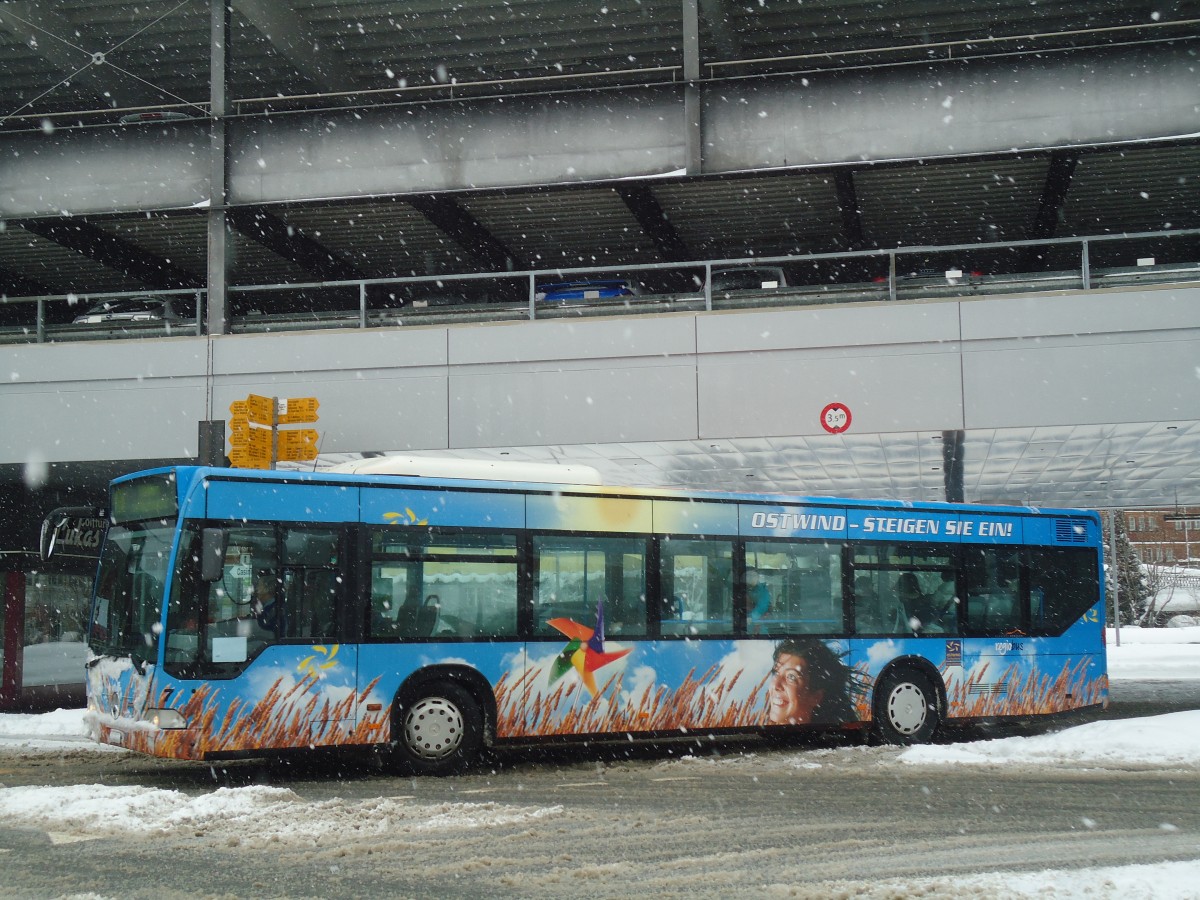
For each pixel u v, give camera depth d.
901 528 15.53
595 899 6.85
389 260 27.55
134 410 20.19
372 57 24.36
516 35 23.53
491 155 20.44
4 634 19.78
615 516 13.84
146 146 21.19
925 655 15.36
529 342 19.53
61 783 11.95
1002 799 10.46
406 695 12.60
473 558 13.06
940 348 18.59
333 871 7.55
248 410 15.88
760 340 18.98
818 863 7.82
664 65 24.88
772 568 14.65
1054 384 18.27
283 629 12.06
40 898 6.82
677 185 23.30
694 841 8.57
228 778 12.40
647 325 19.28
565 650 13.31
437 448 19.56
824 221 25.83
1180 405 17.98
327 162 20.80
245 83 25.78
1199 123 18.94
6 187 21.38
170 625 11.60
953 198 24.66
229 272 21.06
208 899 6.79
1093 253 28.61
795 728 14.52
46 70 24.73
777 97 19.89
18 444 20.31
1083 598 16.77
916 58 24.05
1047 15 22.94
